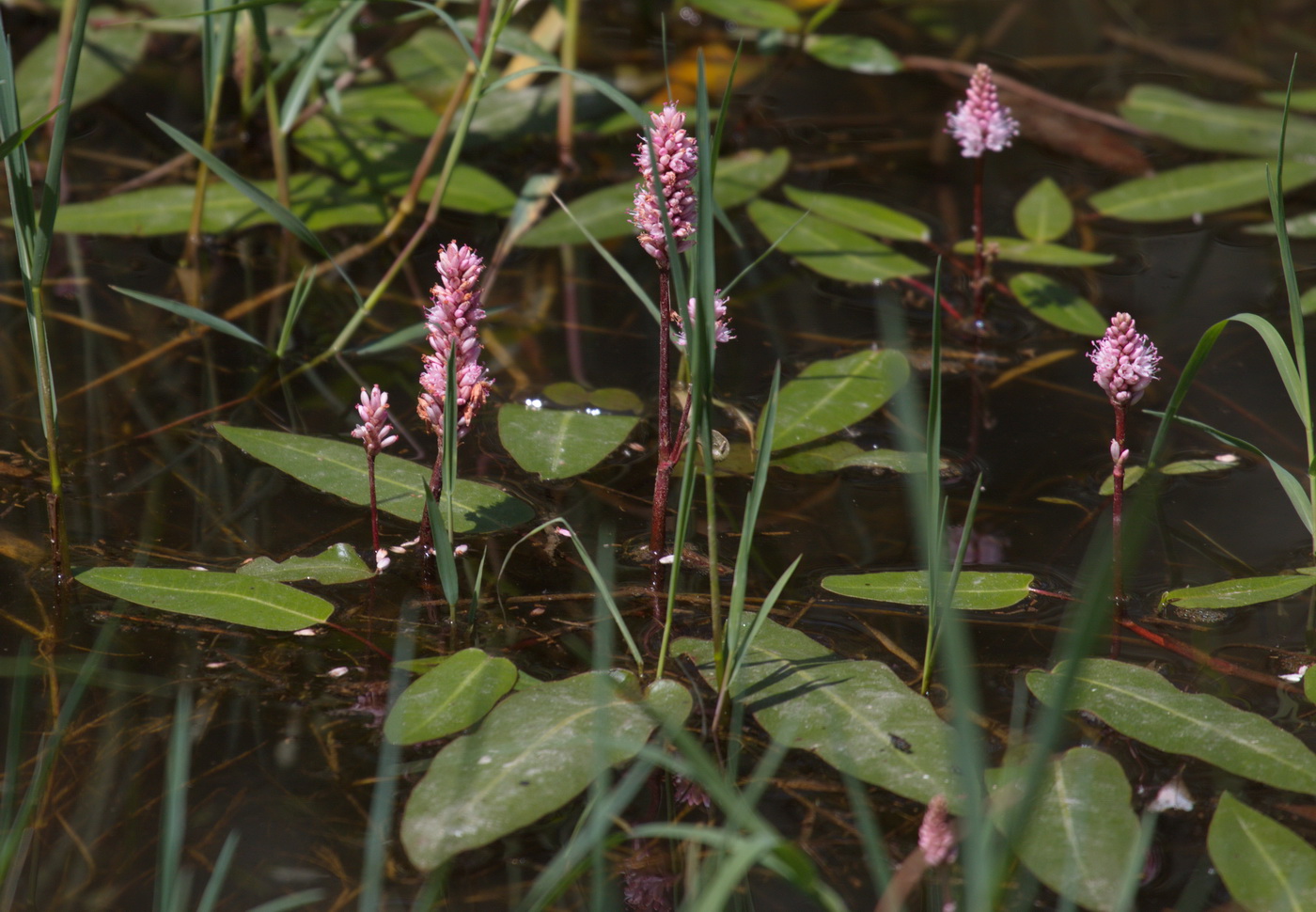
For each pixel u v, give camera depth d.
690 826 1.48
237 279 1.71
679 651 1.53
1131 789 1.49
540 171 1.80
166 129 1.60
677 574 1.50
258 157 1.80
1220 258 1.74
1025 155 1.85
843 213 1.76
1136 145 1.88
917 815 1.49
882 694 1.51
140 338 1.66
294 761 1.49
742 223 1.76
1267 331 1.56
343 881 1.47
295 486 1.59
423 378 1.54
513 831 1.48
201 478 1.59
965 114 1.69
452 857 1.47
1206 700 1.51
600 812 1.47
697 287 1.48
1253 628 1.54
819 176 1.81
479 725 1.50
